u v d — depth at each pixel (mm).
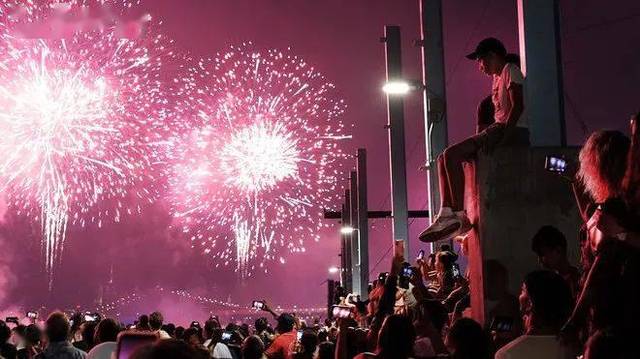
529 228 8586
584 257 5605
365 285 34625
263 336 14977
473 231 9023
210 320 15570
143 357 2773
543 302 5590
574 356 5398
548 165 6168
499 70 9102
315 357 9055
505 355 5598
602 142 5242
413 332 6109
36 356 9195
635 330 4430
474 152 8805
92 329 11344
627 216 4711
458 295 10930
